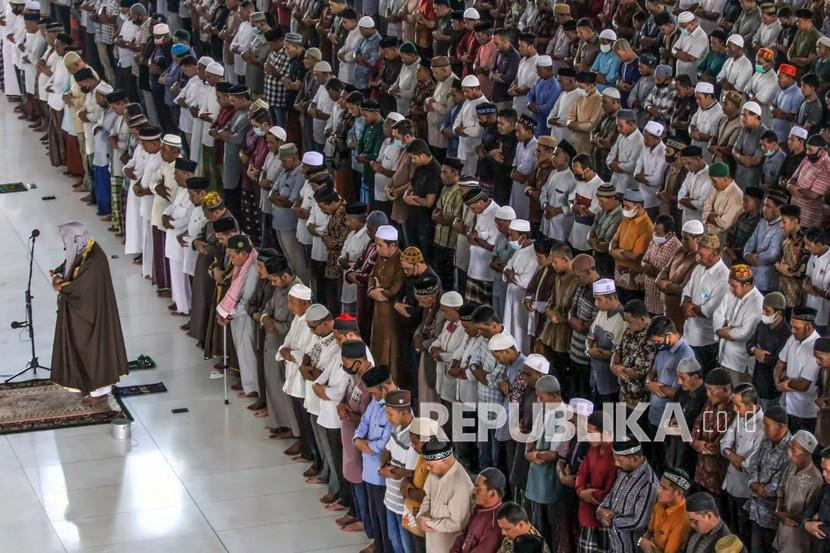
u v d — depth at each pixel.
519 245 20.83
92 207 30.69
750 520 16.75
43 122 35.44
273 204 25.06
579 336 19.59
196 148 28.56
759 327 18.33
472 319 18.59
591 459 16.42
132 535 19.39
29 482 20.67
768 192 22.22
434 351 19.34
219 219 22.66
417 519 16.59
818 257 19.88
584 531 16.73
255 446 21.62
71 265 22.14
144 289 27.00
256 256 22.00
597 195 21.56
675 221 23.27
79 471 20.97
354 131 26.12
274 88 28.92
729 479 16.89
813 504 15.64
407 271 20.41
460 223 22.48
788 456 16.08
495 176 24.64
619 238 21.28
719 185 21.53
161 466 21.12
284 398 21.48
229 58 32.34
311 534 19.38
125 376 23.81
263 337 21.73
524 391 17.67
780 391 18.28
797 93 24.33
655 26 27.31
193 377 23.81
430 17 29.17
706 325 19.64
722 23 27.23
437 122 26.56
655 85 25.45
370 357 18.81
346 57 29.03
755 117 22.88
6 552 19.03
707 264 19.41
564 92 25.34
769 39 26.30
